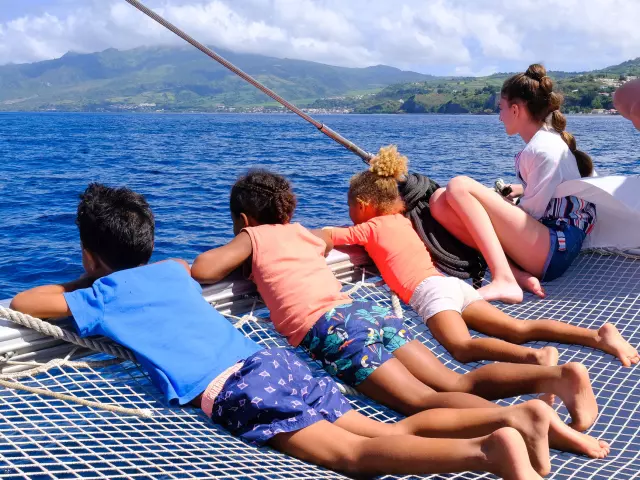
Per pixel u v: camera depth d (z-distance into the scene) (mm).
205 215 11711
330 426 2186
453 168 22000
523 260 3684
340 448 2107
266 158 26906
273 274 2836
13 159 26016
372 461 2029
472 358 2842
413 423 2205
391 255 3326
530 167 3756
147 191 15445
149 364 2404
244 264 3027
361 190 3521
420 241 3439
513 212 3600
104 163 24328
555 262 3670
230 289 3064
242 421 2256
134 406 2418
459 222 3650
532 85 3791
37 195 14898
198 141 41812
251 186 3000
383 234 3383
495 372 2461
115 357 2680
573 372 2287
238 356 2449
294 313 2744
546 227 3686
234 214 3084
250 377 2285
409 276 3236
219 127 72875
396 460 1988
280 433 2209
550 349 2641
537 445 1973
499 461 1833
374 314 2715
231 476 1978
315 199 13711
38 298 2418
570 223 3771
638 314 3332
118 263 2605
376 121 125688
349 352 2574
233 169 21828
